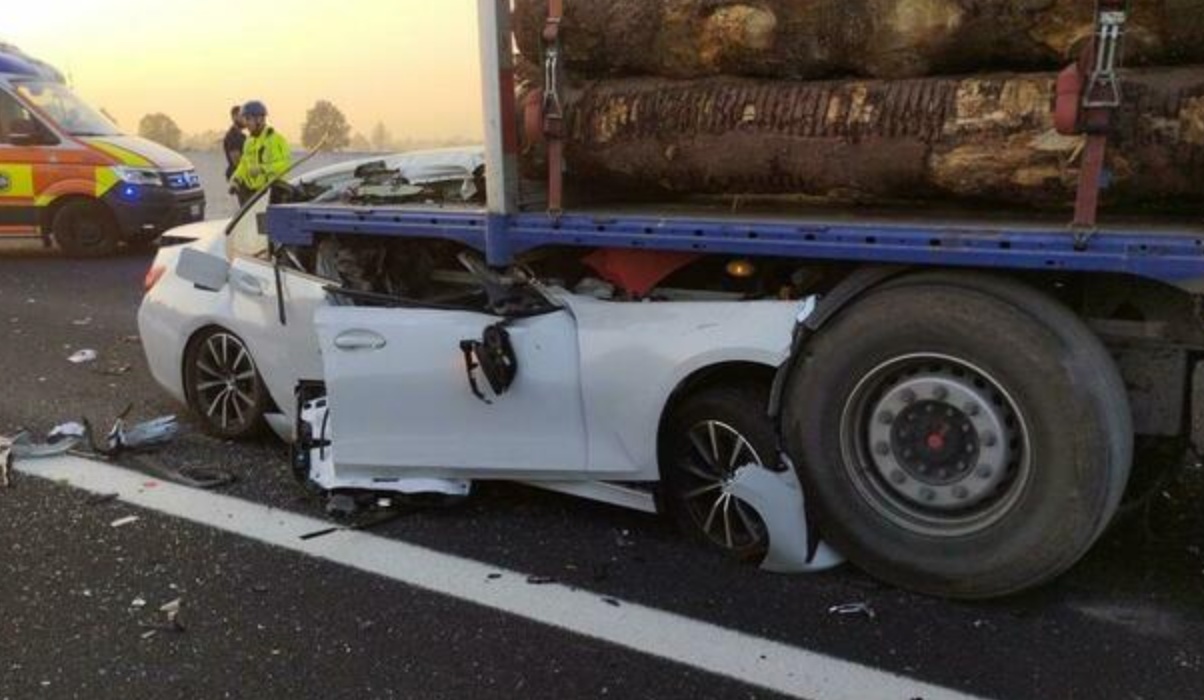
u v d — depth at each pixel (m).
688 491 3.98
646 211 4.04
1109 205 3.42
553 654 3.28
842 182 3.67
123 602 3.67
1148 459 3.72
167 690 3.11
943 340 3.32
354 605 3.62
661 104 3.95
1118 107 2.98
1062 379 3.16
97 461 5.17
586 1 4.07
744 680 3.10
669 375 3.79
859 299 3.50
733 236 3.60
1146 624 3.34
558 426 4.07
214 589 3.76
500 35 3.95
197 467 5.05
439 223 4.38
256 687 3.12
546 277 4.25
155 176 13.12
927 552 3.47
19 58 13.35
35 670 3.23
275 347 5.07
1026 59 3.48
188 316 5.46
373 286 4.88
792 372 3.63
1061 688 3.01
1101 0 2.93
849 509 3.59
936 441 3.45
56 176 12.84
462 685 3.12
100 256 13.08
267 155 11.34
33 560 4.02
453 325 4.15
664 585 3.71
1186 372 3.35
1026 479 3.29
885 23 3.55
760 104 3.77
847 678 3.09
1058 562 3.28
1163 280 2.99
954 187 3.48
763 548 3.77
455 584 3.76
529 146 4.10
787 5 3.71
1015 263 3.15
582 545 4.07
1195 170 3.14
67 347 7.79
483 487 4.66
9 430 5.77
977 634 3.31
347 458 4.45
